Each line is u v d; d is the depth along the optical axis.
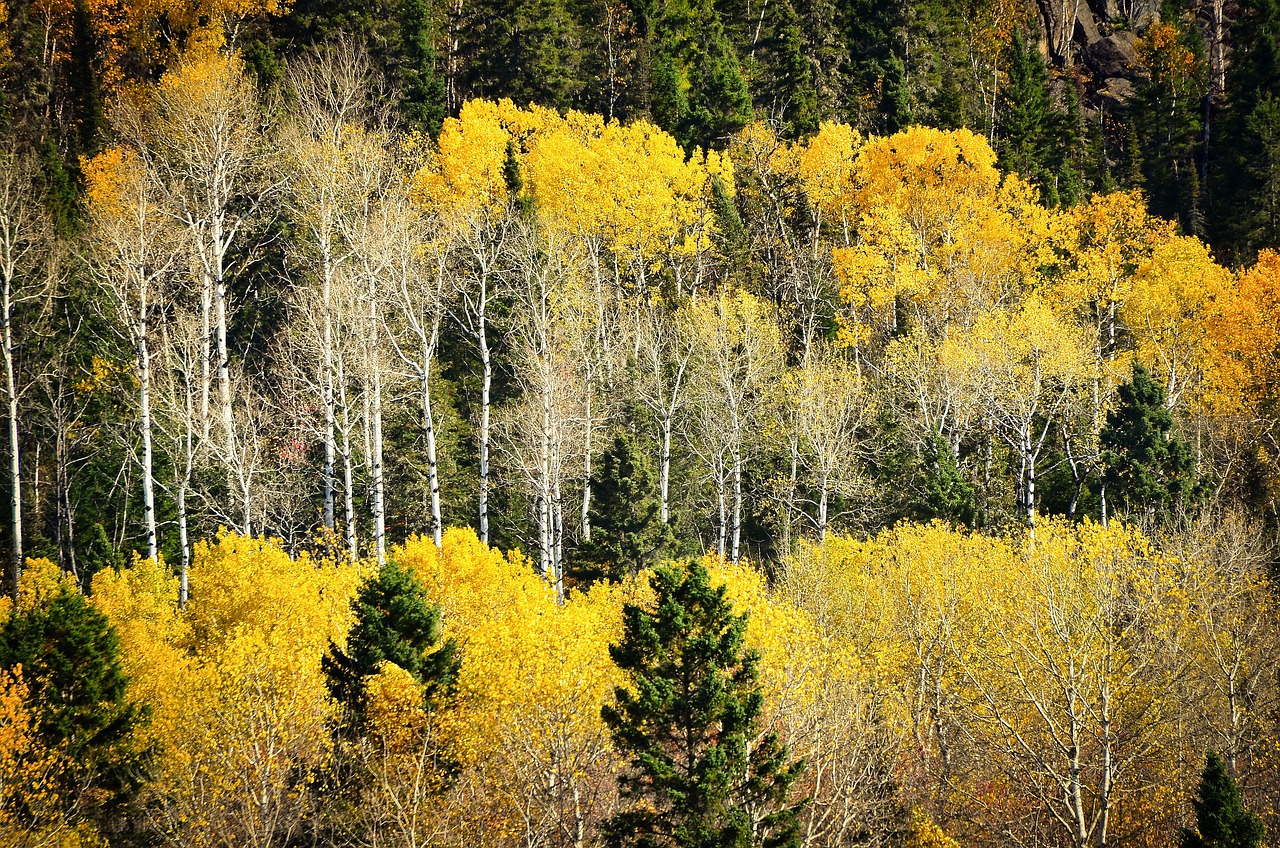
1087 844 20.64
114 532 43.03
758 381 42.25
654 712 19.14
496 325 43.81
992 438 44.44
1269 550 32.34
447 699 22.33
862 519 42.41
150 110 56.56
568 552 41.19
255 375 46.91
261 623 26.58
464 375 46.97
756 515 43.34
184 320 42.62
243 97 48.09
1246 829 19.31
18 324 43.78
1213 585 26.67
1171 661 24.73
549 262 41.72
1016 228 55.38
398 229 38.47
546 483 34.69
